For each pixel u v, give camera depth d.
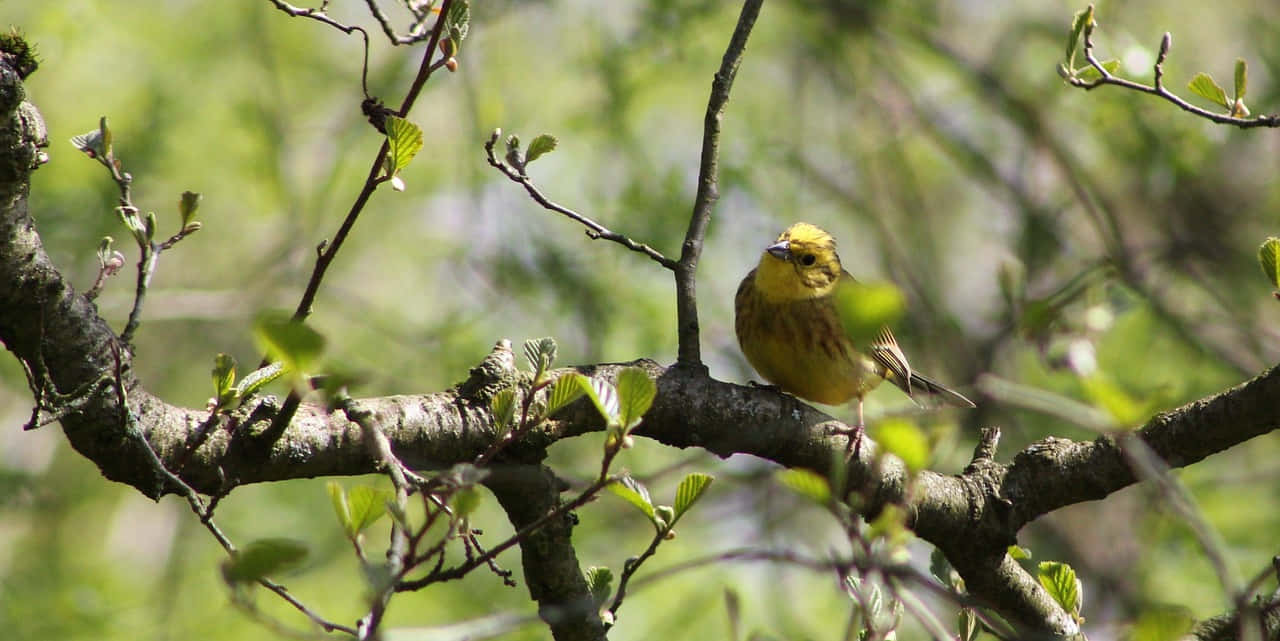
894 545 4.30
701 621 14.73
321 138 16.97
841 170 17.27
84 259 13.48
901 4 16.17
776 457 6.82
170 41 16.44
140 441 5.12
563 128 15.54
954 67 16.31
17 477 14.78
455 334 14.64
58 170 14.23
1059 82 14.89
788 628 14.85
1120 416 4.13
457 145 16.88
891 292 4.21
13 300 5.20
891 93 17.20
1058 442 7.09
